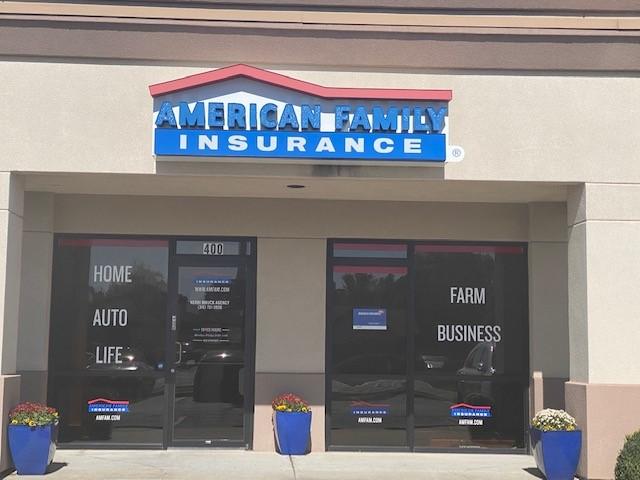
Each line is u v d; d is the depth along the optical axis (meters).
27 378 11.30
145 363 11.61
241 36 9.89
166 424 11.50
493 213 11.94
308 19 9.97
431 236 11.89
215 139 9.51
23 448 9.47
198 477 9.66
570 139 9.95
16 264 9.85
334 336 11.76
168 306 11.69
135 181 10.38
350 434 11.61
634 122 9.98
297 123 9.58
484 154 9.90
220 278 11.78
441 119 9.69
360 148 9.60
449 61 9.92
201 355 11.65
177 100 9.59
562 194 10.98
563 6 10.27
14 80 9.71
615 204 9.88
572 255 10.22
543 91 9.98
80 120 9.72
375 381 11.69
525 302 11.91
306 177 9.90
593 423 9.52
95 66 9.77
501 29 9.96
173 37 9.82
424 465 10.64
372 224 11.87
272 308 11.72
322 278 11.78
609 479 9.47
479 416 11.70
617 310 9.76
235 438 11.54
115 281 11.70
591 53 9.97
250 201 11.84
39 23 9.72
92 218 11.70
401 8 10.24
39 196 11.56
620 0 10.30
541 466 9.72
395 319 11.81
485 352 11.81
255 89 9.61
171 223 11.77
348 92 9.60
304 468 10.29
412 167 9.88
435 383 11.73
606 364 9.69
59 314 11.60
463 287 11.89
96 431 11.48
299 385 11.60
